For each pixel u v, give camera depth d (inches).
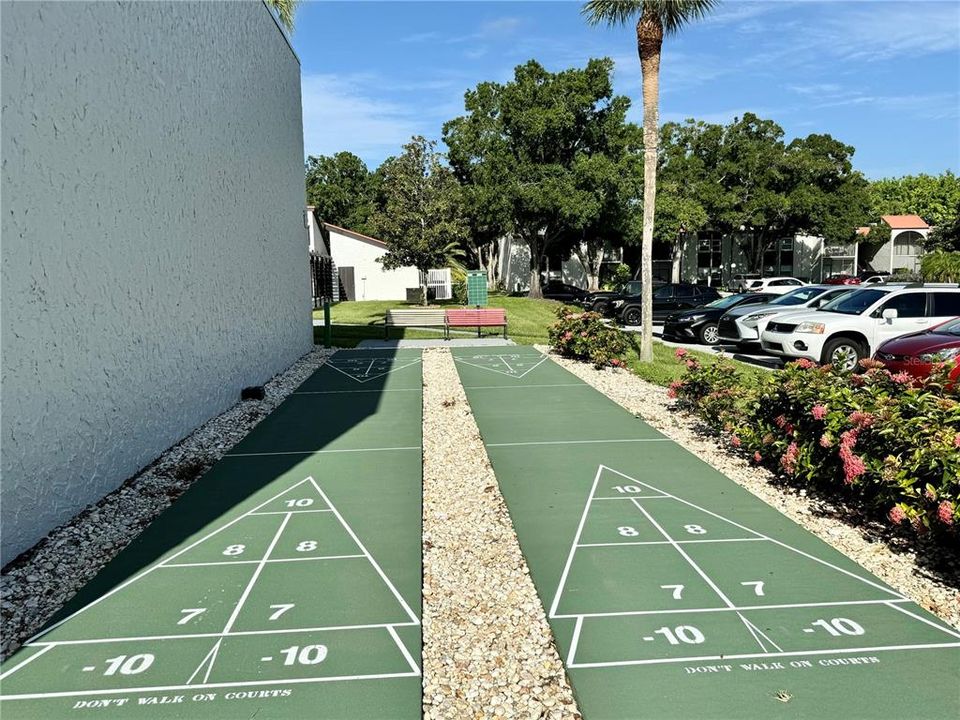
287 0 750.5
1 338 181.6
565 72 1212.5
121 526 218.2
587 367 522.9
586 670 143.3
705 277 1827.0
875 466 201.8
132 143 264.5
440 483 261.0
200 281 341.7
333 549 202.5
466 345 660.7
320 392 437.7
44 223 202.8
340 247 1429.6
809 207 1504.7
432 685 138.6
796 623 160.4
